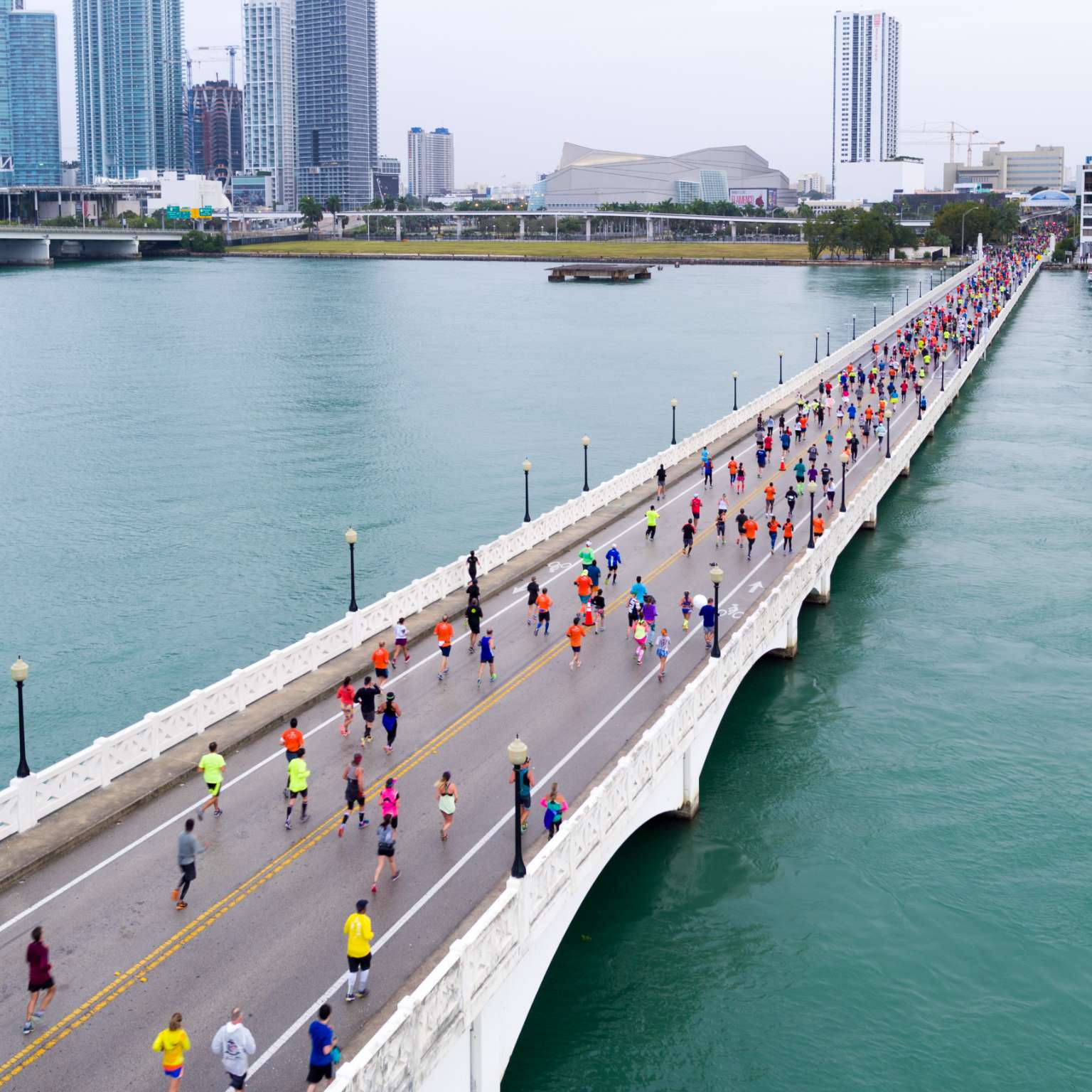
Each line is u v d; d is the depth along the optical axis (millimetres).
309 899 30953
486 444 112812
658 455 81062
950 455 104562
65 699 56375
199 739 39781
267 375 157375
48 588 71625
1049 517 83875
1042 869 40406
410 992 27297
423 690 44875
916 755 48406
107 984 27516
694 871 40031
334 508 89000
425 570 74125
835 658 58281
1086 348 178375
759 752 48594
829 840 42000
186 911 30391
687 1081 31156
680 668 47250
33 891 31188
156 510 88688
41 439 114938
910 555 75062
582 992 34344
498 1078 29219
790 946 36375
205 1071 25016
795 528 68312
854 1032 32906
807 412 99375
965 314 183625
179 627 65125
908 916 37844
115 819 34750
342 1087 22328
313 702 43531
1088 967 35594
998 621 63188
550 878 30547
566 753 39562
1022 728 50812
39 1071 24859
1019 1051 32312
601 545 64625
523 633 51250
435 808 35812
